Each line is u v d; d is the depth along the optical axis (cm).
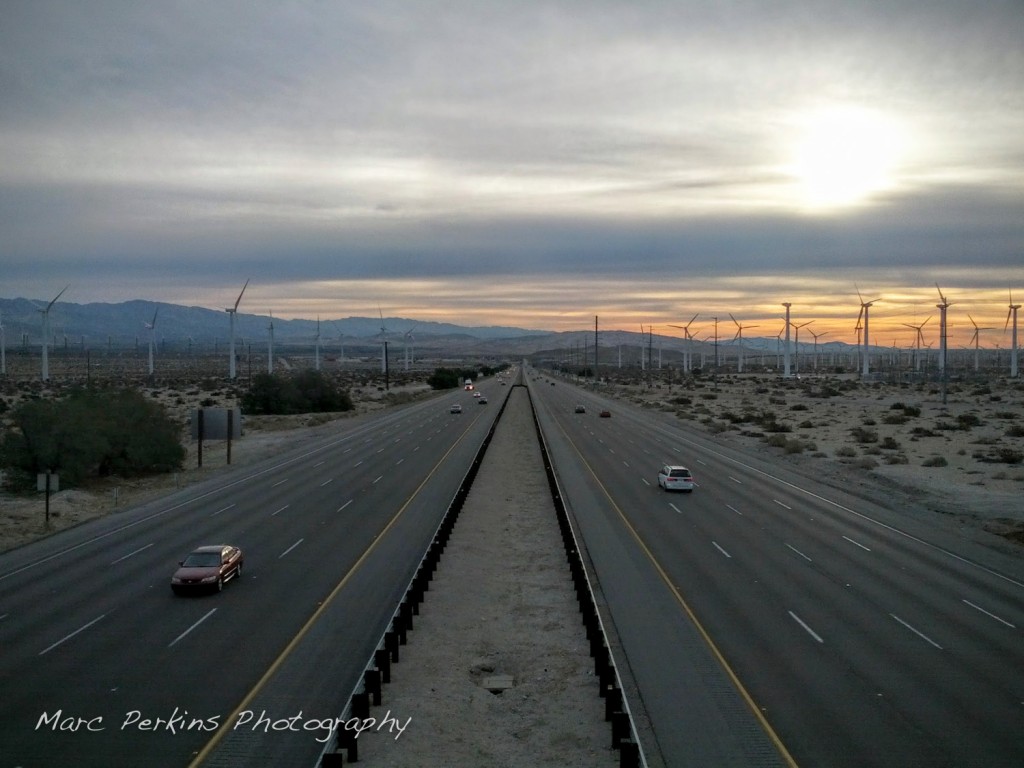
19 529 3616
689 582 2592
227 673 1820
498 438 7112
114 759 1428
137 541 3266
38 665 1869
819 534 3356
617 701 1568
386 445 6750
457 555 2941
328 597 2425
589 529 3428
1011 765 1394
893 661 1892
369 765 1419
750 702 1662
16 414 4906
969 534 3400
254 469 5506
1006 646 1997
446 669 1869
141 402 5650
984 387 15488
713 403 12450
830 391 14062
